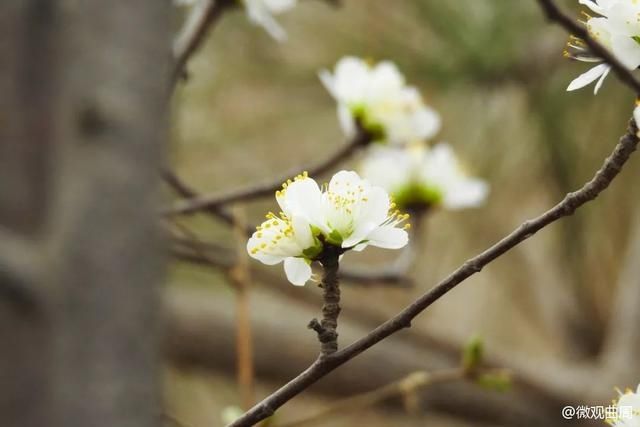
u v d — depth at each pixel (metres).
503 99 1.23
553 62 1.19
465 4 1.19
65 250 0.64
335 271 0.64
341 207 0.64
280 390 0.63
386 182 0.90
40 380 0.64
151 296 0.65
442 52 1.19
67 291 0.64
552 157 1.22
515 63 1.19
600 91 1.19
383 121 0.86
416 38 1.22
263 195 0.84
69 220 0.65
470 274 0.62
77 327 0.64
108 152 0.65
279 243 0.64
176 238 0.84
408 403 0.82
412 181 0.90
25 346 0.64
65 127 0.65
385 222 0.66
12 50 0.65
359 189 0.64
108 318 0.64
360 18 1.24
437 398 1.29
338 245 0.64
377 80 0.87
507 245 0.62
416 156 0.90
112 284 0.64
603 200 1.28
